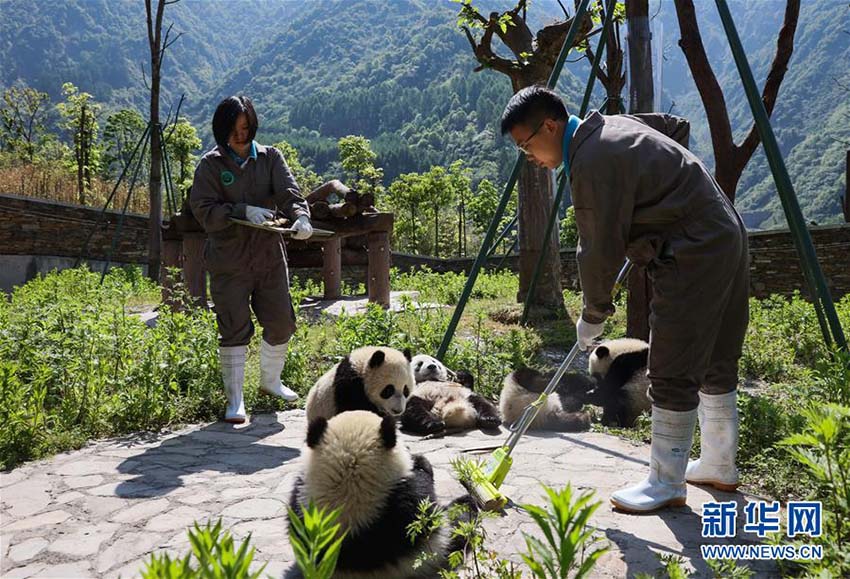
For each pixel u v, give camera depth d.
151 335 7.20
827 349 5.84
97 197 27.09
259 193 6.45
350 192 11.74
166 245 11.93
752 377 8.44
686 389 4.01
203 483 4.67
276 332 6.59
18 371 6.25
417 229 55.88
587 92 8.76
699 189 3.85
